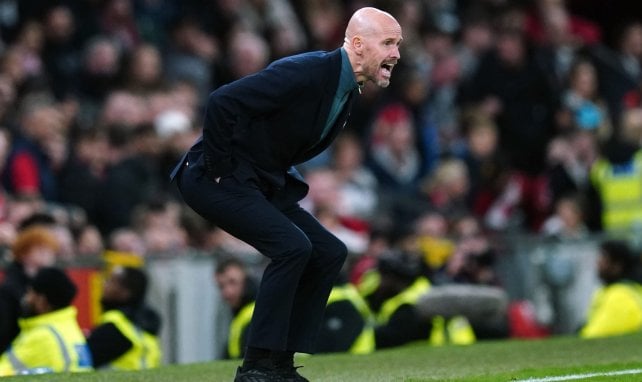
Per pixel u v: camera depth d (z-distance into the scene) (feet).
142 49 150.71
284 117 69.31
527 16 184.75
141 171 134.92
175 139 139.33
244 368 69.87
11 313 90.58
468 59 188.85
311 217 72.54
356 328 102.58
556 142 160.15
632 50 182.19
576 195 148.97
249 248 124.88
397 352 94.73
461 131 163.63
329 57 69.51
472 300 107.45
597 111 167.84
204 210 69.87
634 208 146.10
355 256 123.13
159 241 121.60
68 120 142.31
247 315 103.86
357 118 169.17
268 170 70.49
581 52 181.78
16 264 101.60
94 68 155.43
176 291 113.29
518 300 131.23
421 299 105.60
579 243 133.08
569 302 132.67
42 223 108.78
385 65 69.92
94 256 108.37
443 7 196.65
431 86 180.55
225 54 170.91
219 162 68.59
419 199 153.58
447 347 97.96
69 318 91.25
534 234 138.41
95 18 160.25
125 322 95.20
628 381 75.61
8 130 134.31
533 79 172.24
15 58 145.38
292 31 180.24
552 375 78.64
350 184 151.64
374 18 69.67
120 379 79.77
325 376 80.64
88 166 135.23
